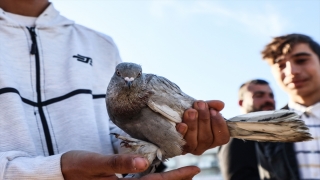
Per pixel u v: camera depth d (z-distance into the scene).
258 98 0.99
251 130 0.50
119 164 0.35
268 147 0.80
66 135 0.52
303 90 0.83
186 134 0.47
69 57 0.57
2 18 0.54
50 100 0.54
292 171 0.76
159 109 0.48
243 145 0.82
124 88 0.49
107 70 0.61
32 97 0.53
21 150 0.47
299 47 0.85
